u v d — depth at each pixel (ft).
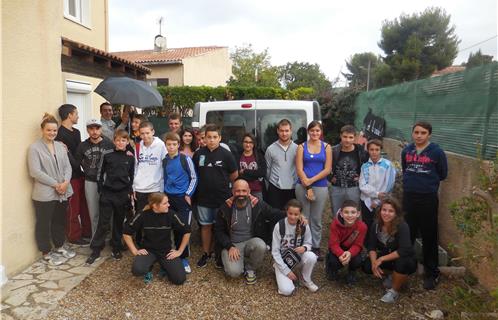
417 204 14.17
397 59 97.25
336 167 16.43
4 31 13.83
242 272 14.55
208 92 55.83
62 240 16.43
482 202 11.55
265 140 18.35
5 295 13.00
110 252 17.01
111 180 15.84
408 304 13.03
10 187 14.26
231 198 14.62
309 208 16.22
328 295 13.67
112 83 20.81
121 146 15.94
